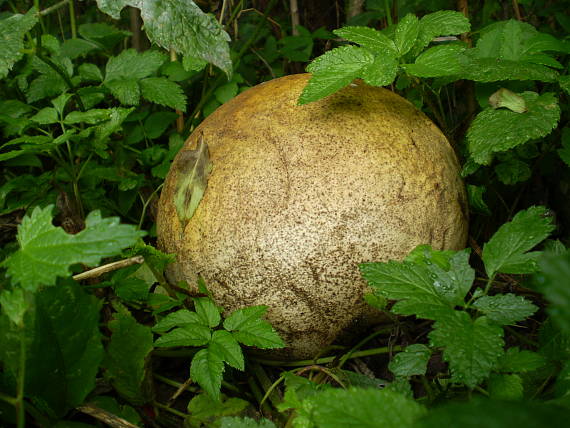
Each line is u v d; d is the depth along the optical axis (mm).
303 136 587
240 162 591
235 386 615
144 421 571
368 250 562
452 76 716
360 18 965
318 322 583
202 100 877
